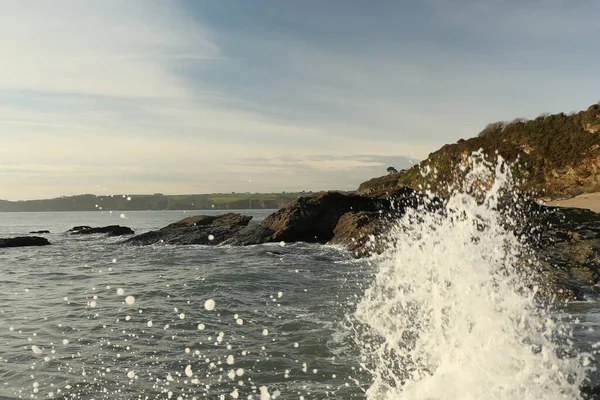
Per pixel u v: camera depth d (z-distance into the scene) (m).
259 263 12.55
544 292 7.51
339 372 4.27
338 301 7.36
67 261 14.25
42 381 4.12
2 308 7.08
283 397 3.76
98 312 6.72
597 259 8.75
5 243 19.58
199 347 5.05
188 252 15.70
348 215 17.47
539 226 11.42
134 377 4.22
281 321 6.08
